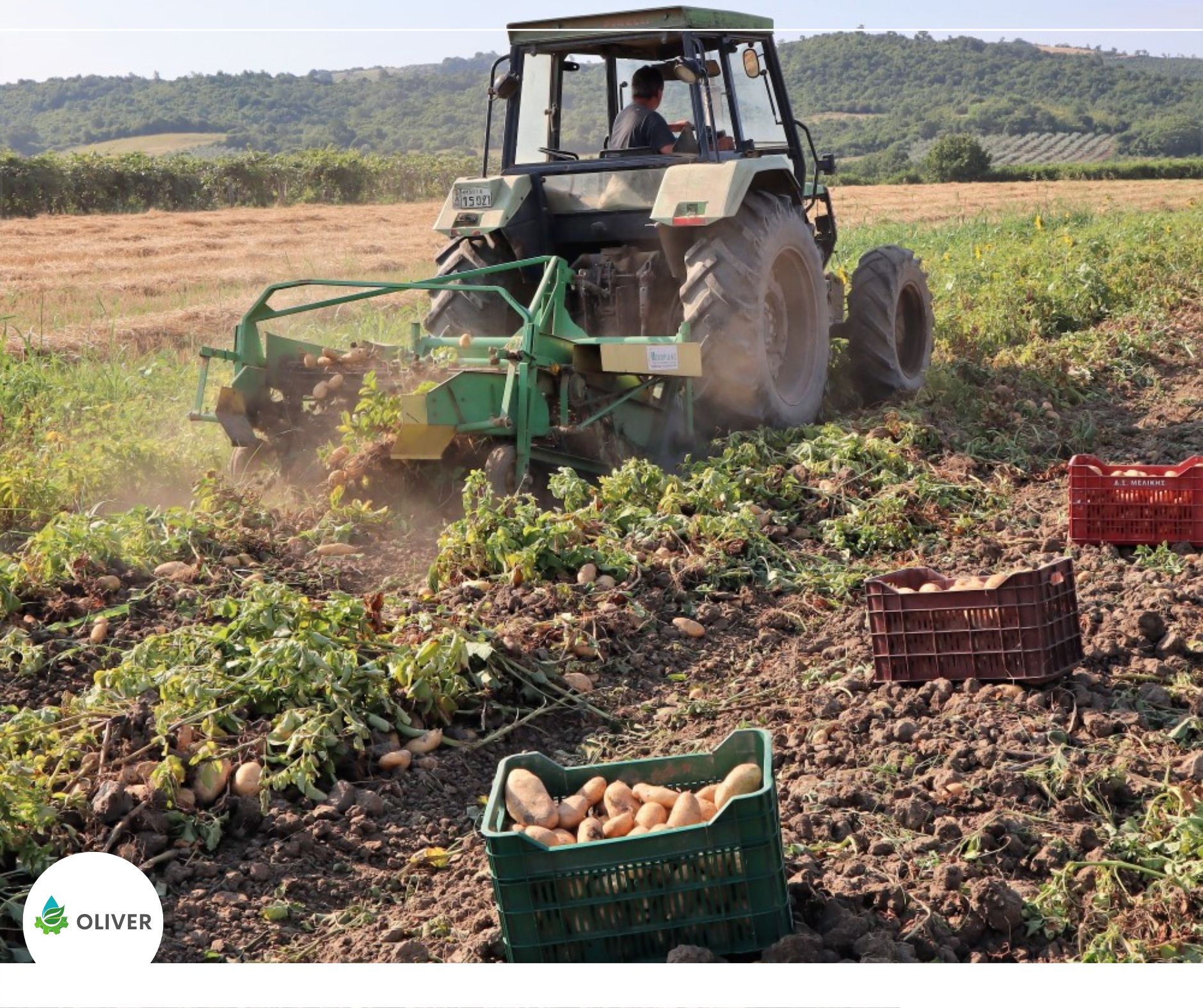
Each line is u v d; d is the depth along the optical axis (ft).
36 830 11.68
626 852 9.39
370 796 12.60
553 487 19.49
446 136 177.47
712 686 15.35
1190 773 12.26
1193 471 18.75
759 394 23.45
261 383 21.43
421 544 19.84
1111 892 10.53
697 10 23.79
